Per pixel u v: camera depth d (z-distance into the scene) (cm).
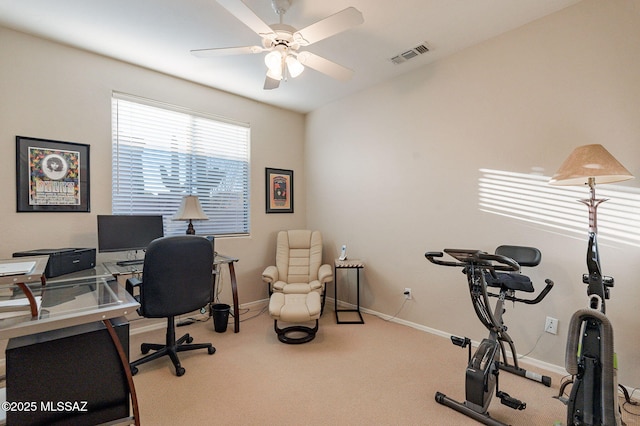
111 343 137
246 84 336
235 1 154
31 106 239
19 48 234
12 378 117
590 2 202
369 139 347
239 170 376
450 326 278
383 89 332
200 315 337
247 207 383
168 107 313
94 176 269
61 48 252
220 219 360
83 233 262
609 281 162
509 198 241
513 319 238
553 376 212
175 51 265
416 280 304
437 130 286
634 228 188
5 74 229
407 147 310
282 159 414
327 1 201
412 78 305
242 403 182
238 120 369
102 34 239
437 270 287
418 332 295
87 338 132
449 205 278
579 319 134
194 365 229
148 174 304
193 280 224
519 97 235
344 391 195
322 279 321
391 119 325
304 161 438
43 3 201
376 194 341
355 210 365
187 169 332
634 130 187
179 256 214
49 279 200
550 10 215
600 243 200
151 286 208
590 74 203
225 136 362
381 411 176
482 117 255
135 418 139
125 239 263
